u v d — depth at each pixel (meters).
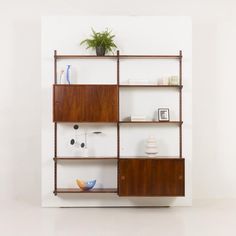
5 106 5.07
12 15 5.08
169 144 4.67
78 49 4.63
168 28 4.66
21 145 5.07
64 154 4.63
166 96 4.67
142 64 4.66
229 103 5.11
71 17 4.62
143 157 4.54
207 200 5.01
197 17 5.12
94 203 4.65
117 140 4.61
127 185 4.41
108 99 4.46
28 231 3.66
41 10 5.09
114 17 4.66
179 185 4.42
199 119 5.14
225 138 5.11
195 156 5.13
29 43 5.08
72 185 4.64
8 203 4.84
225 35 5.12
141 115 4.66
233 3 5.12
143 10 5.13
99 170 4.66
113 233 3.60
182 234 3.57
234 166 5.11
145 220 4.05
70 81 4.63
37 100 5.07
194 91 5.14
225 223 3.93
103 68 4.64
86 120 4.45
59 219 4.09
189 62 4.65
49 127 4.61
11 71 5.07
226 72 5.11
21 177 5.07
